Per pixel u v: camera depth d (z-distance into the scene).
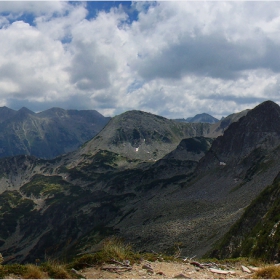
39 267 17.73
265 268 18.20
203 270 19.41
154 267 19.41
